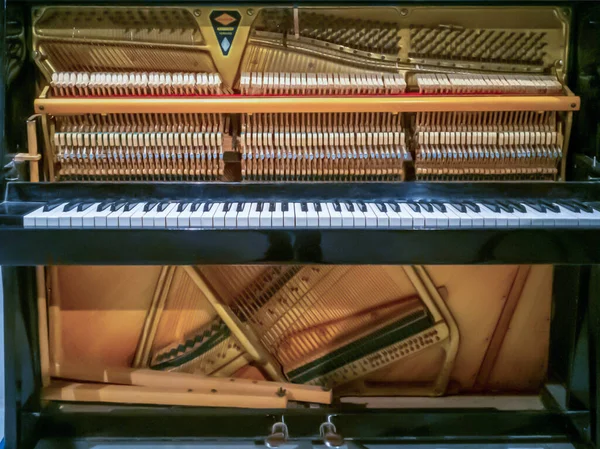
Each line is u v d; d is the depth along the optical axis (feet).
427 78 4.96
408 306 5.67
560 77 5.05
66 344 5.82
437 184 4.72
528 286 5.79
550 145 5.01
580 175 4.98
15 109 4.75
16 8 4.72
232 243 4.11
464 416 5.63
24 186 4.61
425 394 5.98
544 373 6.07
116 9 4.90
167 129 4.97
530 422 5.64
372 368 5.81
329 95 4.86
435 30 5.00
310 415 5.64
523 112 5.03
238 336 5.58
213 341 5.75
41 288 5.57
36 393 5.58
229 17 4.92
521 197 4.74
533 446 5.58
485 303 5.76
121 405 5.82
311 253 4.13
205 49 4.98
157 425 5.63
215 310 5.67
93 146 4.92
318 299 5.65
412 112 5.04
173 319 5.76
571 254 4.15
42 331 5.62
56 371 5.83
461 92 4.90
